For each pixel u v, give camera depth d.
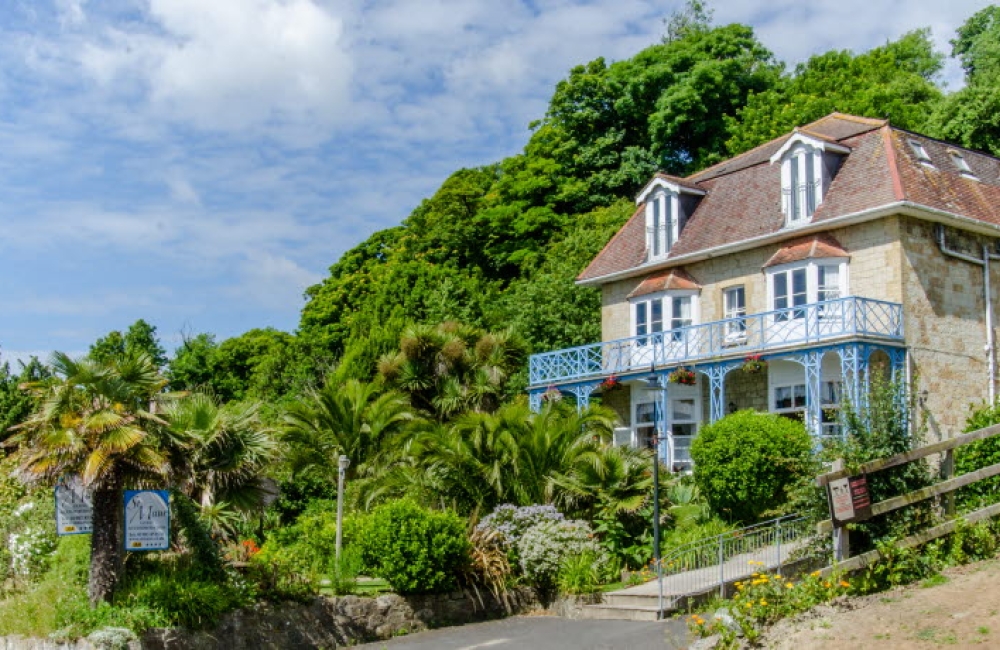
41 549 17.53
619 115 53.38
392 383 32.62
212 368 53.34
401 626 17.36
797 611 11.58
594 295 39.25
